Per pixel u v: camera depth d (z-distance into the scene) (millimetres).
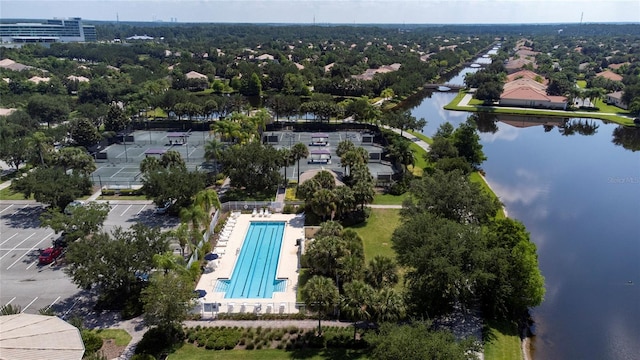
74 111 139500
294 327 46781
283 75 198875
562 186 95000
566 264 64250
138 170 97750
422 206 60438
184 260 57188
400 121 121375
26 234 67375
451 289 44750
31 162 91812
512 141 130750
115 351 43250
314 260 53094
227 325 47531
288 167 99125
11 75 175875
